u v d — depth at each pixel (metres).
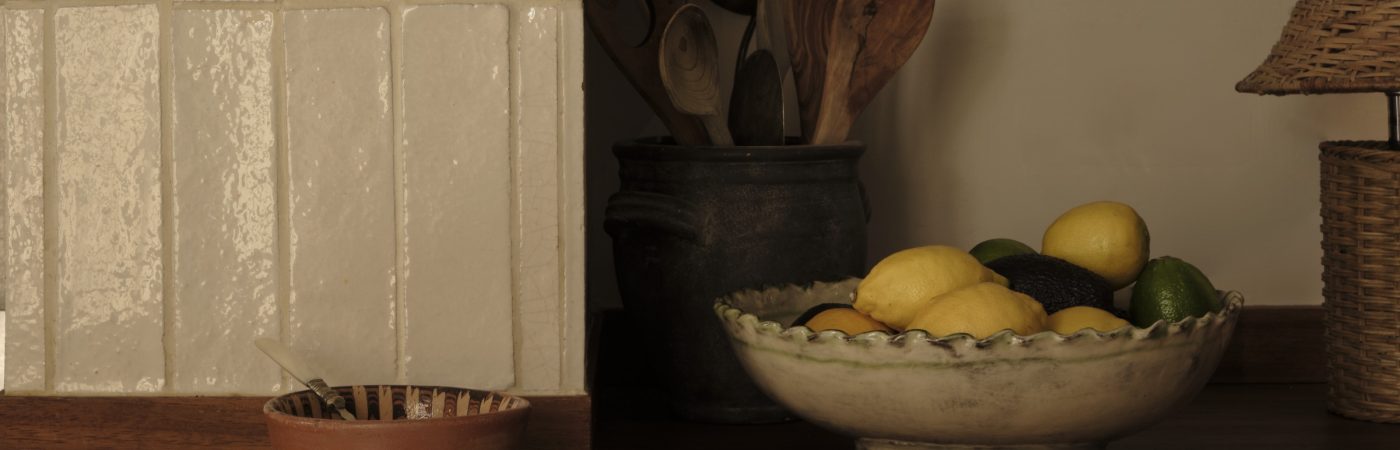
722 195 1.32
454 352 1.22
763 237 1.32
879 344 1.07
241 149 1.21
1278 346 1.58
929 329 1.10
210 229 1.21
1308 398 1.51
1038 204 1.59
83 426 1.22
